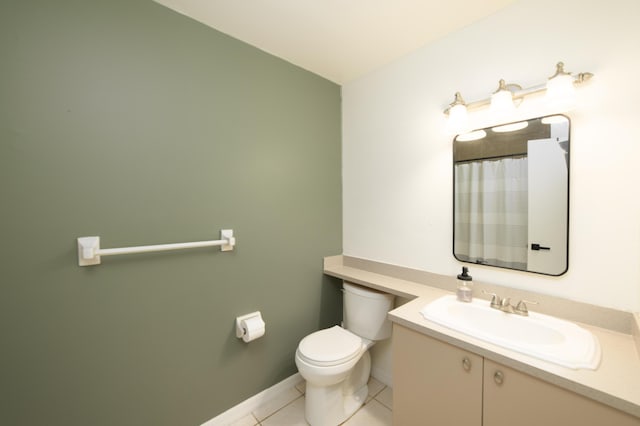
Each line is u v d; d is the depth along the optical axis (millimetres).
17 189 1012
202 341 1479
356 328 1799
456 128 1384
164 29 1335
